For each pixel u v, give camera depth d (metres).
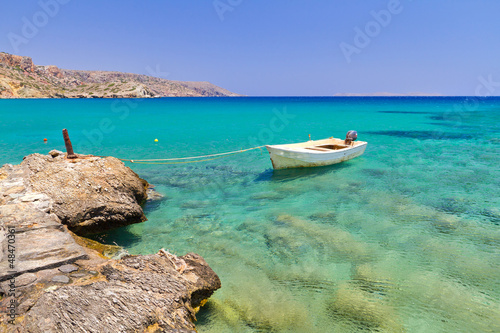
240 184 12.88
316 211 9.83
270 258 7.05
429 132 28.84
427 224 8.72
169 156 18.67
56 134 27.14
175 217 9.51
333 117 46.31
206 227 8.78
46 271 4.93
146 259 5.35
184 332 3.96
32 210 7.18
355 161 16.53
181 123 36.72
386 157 17.64
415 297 5.59
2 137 25.25
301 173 14.43
